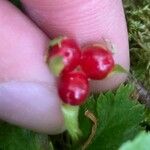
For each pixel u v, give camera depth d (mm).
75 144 59
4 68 54
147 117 64
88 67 52
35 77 55
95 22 55
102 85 61
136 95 63
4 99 57
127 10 67
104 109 61
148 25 66
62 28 57
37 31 55
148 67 65
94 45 54
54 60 51
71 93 52
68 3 53
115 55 59
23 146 61
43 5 54
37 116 59
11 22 55
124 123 60
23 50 54
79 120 61
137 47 67
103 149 60
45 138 62
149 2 67
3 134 61
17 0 61
